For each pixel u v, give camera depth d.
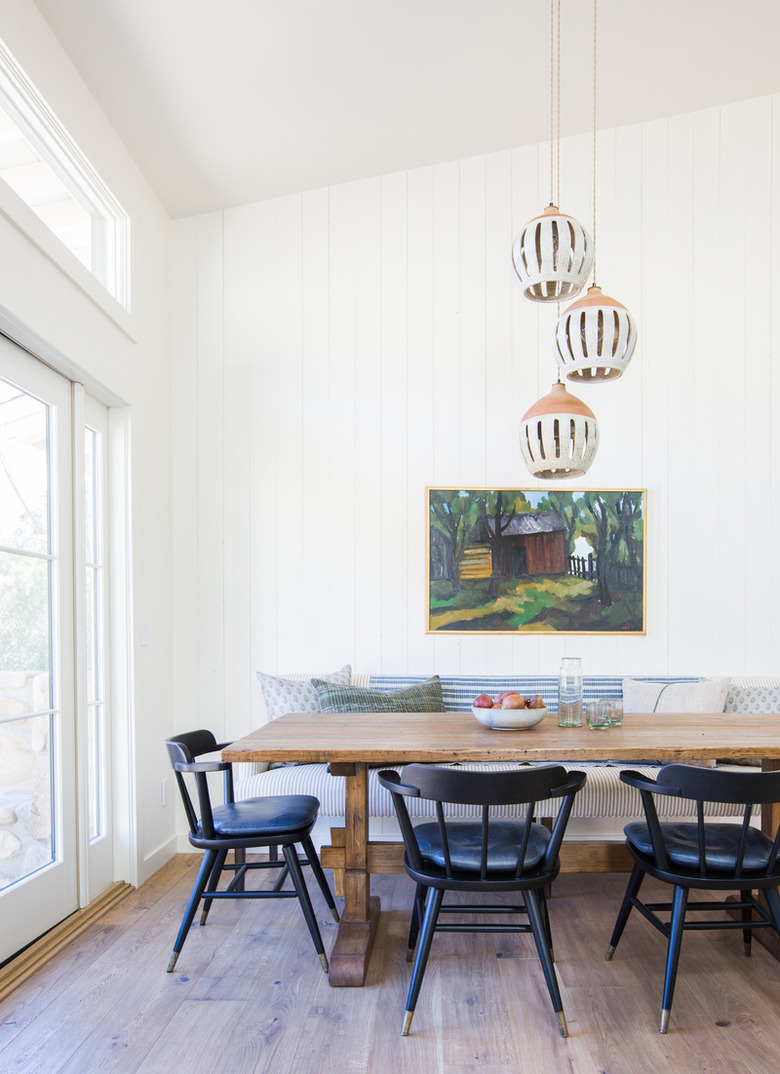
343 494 3.64
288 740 2.11
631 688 3.37
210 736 2.61
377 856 2.42
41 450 2.51
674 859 2.00
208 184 3.49
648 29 3.06
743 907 2.00
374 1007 2.00
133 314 3.13
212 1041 1.84
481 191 3.73
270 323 3.70
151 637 3.29
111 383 2.89
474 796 1.79
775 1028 1.89
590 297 2.20
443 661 3.59
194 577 3.61
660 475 3.63
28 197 2.66
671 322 3.69
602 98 3.47
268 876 3.12
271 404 3.67
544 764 3.06
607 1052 1.79
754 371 3.66
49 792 2.49
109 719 3.02
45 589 2.50
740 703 3.32
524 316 3.69
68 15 2.42
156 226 3.48
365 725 2.39
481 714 2.29
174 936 2.47
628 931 2.50
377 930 2.50
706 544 3.61
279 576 3.61
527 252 2.10
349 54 2.88
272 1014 1.97
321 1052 1.79
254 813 2.32
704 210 3.72
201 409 3.67
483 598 3.59
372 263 3.72
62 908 2.53
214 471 3.65
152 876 3.14
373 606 3.60
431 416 3.66
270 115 3.12
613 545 3.60
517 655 3.58
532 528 3.61
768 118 3.72
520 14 2.86
